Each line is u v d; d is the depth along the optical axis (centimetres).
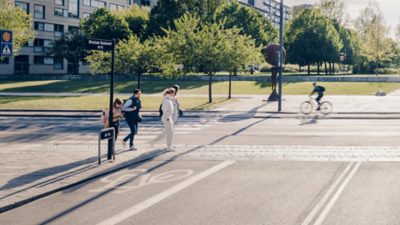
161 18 6988
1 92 4653
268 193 980
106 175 1152
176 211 851
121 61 3794
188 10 7125
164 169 1225
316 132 2008
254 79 5703
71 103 3428
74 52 7262
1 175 1110
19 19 5434
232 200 924
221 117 2664
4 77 6316
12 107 3122
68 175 1113
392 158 1391
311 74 7775
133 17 7919
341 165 1285
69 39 7325
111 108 1346
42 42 8325
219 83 5406
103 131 1264
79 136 1906
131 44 3878
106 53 3809
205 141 1736
